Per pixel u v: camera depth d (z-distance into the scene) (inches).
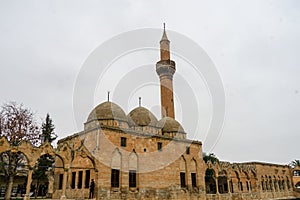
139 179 1181.1
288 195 2193.7
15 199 1061.8
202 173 1460.4
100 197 1021.8
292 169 2438.5
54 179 1301.7
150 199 1180.5
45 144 971.3
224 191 1798.7
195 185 1409.9
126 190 1116.5
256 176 1870.1
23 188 1499.8
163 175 1272.1
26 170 1453.0
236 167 1718.8
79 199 1010.7
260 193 1777.8
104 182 1055.6
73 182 1206.3
